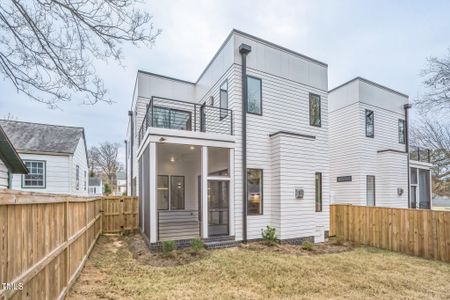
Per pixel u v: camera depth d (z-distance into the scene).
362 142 11.70
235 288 4.48
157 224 7.08
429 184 15.12
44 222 3.15
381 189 12.04
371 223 8.33
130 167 15.59
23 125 12.23
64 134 12.39
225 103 8.81
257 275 5.11
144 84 10.95
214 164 9.82
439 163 16.12
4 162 6.39
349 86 12.19
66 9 3.33
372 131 12.17
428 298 4.18
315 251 7.25
